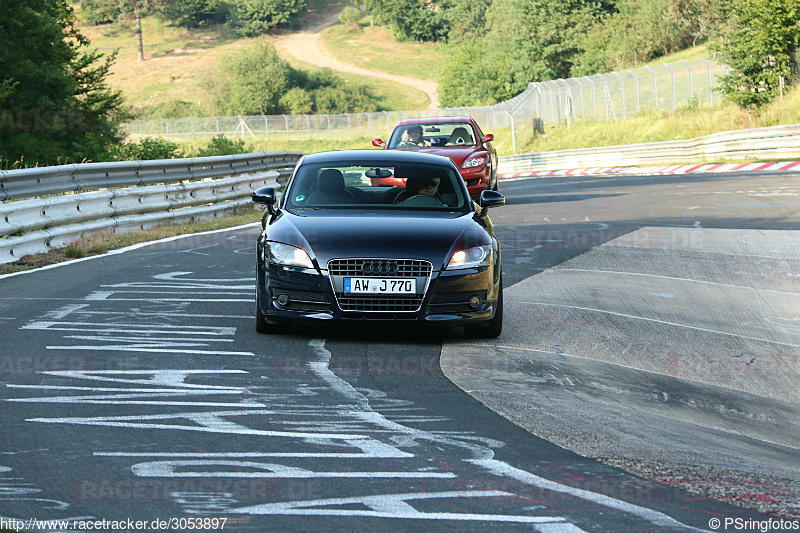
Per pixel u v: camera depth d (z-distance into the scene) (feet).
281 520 28.09
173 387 46.01
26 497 29.73
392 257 57.77
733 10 306.35
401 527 27.68
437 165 70.79
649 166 295.48
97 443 36.14
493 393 46.91
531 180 260.83
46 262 95.20
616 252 103.35
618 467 35.22
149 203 130.00
